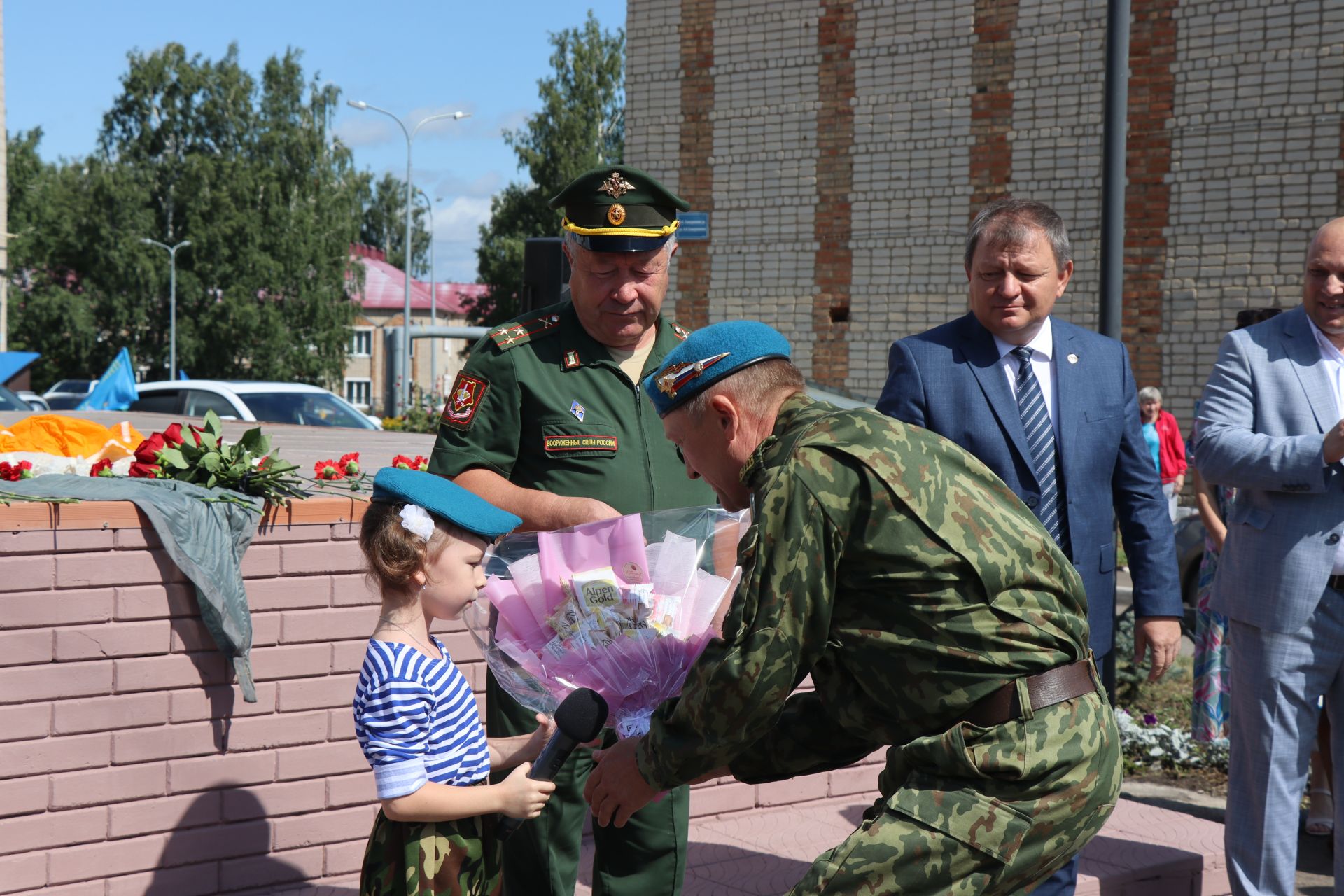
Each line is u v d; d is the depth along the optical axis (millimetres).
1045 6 14477
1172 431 10977
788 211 16125
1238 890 3686
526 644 2453
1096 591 3285
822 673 2340
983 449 3232
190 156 45812
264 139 46625
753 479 2260
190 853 3363
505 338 3160
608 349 3199
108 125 47844
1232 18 13531
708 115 16578
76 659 3191
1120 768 2238
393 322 68875
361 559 3607
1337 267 3582
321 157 47781
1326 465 3488
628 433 3158
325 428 9961
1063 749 2121
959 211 15086
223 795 3410
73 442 4141
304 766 3531
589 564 2438
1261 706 3633
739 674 2119
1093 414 3299
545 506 2938
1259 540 3646
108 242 45875
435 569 2500
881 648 2168
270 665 3477
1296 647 3582
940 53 15094
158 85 47469
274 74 47562
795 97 15984
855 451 2141
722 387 2311
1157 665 3367
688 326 16844
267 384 13211
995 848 2102
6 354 22781
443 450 3131
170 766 3332
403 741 2459
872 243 15617
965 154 15023
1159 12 13930
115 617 3238
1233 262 13664
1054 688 2150
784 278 16188
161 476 3600
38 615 3141
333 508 3568
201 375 46719
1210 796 5312
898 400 3312
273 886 3490
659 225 3105
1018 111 14695
